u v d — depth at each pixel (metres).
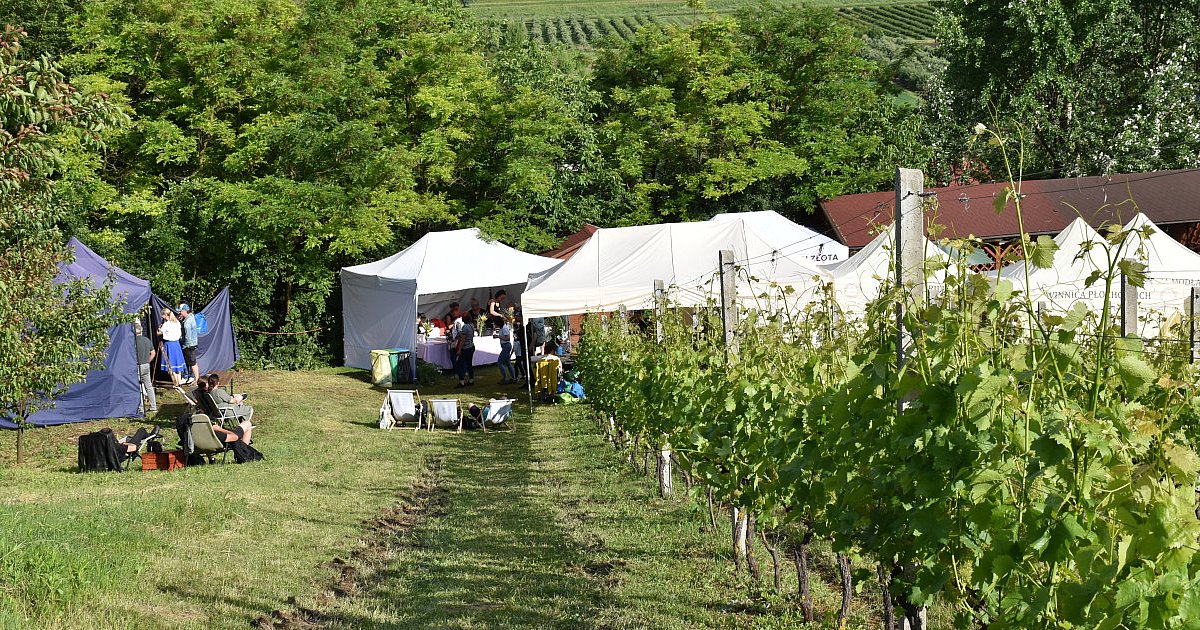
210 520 10.02
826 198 35.62
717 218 25.62
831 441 5.54
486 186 34.84
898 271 4.80
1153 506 3.10
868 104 37.97
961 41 36.47
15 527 8.23
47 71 10.30
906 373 4.36
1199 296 10.09
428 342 28.61
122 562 7.85
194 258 30.22
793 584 7.96
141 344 19.81
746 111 34.91
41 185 11.59
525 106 33.69
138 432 14.84
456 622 7.02
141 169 31.09
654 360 12.77
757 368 8.23
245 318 30.33
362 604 7.52
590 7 124.00
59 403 18.94
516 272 28.17
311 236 29.83
